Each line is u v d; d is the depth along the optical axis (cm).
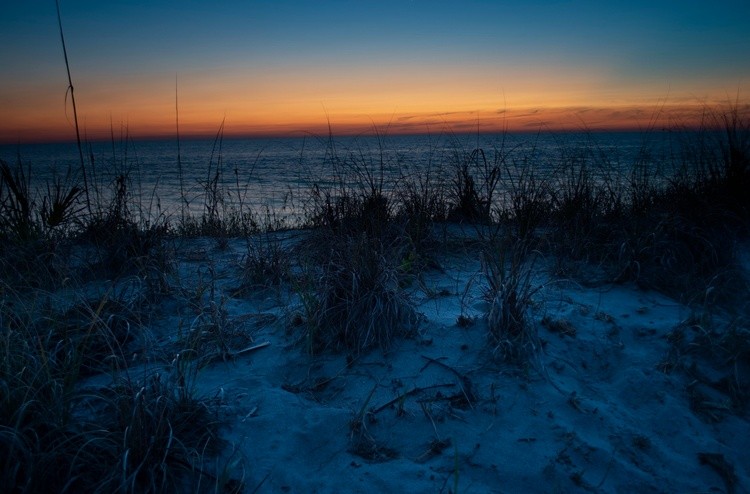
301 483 230
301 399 286
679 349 335
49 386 234
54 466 202
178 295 391
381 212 493
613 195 529
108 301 352
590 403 286
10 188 460
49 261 410
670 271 420
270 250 467
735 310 379
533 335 324
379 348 324
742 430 277
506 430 265
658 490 239
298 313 357
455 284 427
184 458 225
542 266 454
